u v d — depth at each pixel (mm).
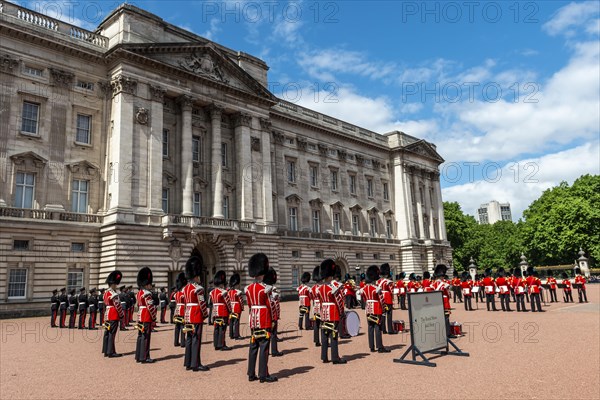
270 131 58375
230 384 12438
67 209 40031
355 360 15367
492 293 33812
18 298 36156
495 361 14648
